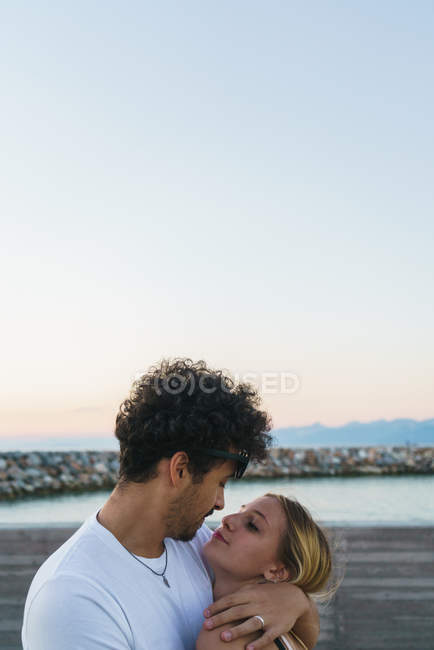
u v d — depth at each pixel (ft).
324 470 79.61
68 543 3.59
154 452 3.61
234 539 4.46
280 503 4.63
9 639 8.84
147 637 3.45
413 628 8.82
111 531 3.64
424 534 8.96
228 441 3.73
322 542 4.57
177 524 3.71
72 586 3.24
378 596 8.88
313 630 4.33
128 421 3.69
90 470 70.23
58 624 3.14
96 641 3.17
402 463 82.94
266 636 3.82
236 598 4.00
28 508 55.16
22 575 8.96
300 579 4.40
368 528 8.99
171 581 3.83
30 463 68.64
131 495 3.66
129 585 3.50
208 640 3.75
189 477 3.64
